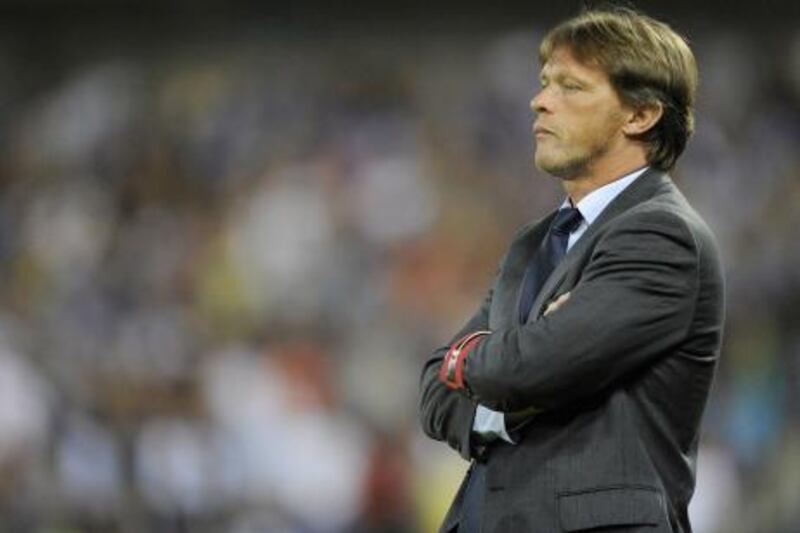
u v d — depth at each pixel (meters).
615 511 10.38
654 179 11.24
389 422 43.19
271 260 51.81
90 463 40.19
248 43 62.72
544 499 10.59
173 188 56.97
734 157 54.03
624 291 10.61
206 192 56.19
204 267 52.16
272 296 50.50
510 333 10.77
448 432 11.52
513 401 10.68
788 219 51.72
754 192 53.09
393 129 57.56
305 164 55.97
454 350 11.12
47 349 45.47
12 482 39.88
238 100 60.34
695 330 10.84
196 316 49.53
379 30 62.09
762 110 56.72
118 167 58.25
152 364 44.03
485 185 55.00
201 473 40.47
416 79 60.72
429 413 11.74
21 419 40.81
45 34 63.56
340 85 60.59
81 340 47.25
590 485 10.49
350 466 41.03
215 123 59.28
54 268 53.22
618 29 11.26
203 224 54.34
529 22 61.25
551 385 10.53
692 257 10.77
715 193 52.47
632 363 10.62
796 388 42.97
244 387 43.03
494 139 57.19
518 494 10.73
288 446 41.22
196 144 58.56
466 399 11.41
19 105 62.56
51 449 40.66
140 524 39.84
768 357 44.09
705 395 11.01
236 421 41.69
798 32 59.12
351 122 58.25
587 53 11.24
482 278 51.56
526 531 10.59
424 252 51.91
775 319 46.44
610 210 11.13
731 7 59.59
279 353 45.41
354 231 52.88
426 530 39.12
